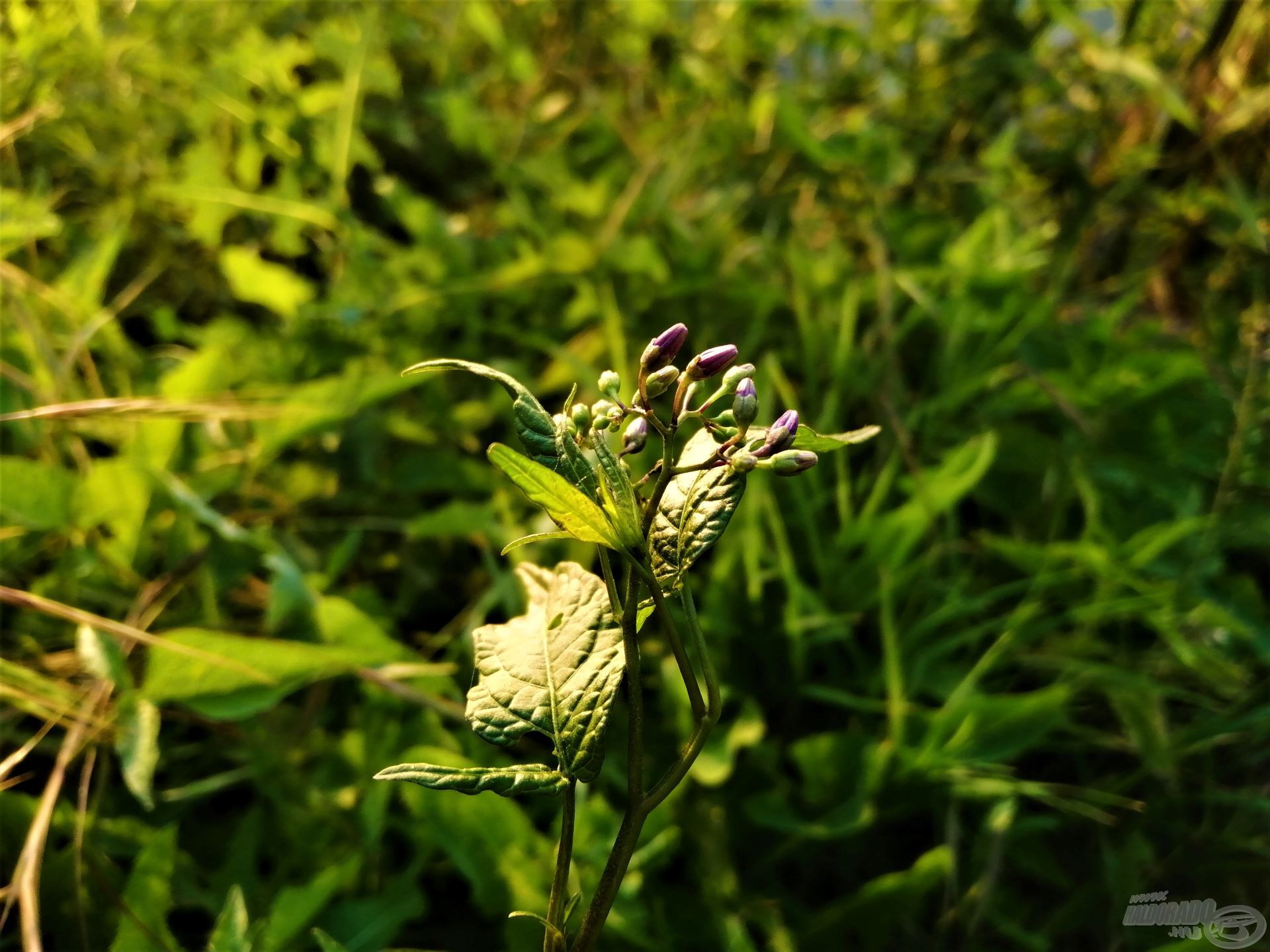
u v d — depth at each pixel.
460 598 0.47
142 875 0.32
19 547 0.41
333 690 0.42
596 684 0.21
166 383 0.44
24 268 0.52
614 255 0.52
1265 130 0.53
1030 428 0.49
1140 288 0.56
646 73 0.68
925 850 0.40
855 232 0.59
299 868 0.36
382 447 0.49
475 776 0.20
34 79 0.52
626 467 0.21
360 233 0.54
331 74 0.63
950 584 0.44
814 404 0.49
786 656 0.42
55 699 0.37
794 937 0.36
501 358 0.53
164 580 0.40
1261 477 0.45
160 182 0.56
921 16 0.65
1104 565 0.43
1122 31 0.57
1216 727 0.41
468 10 0.66
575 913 0.34
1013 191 0.62
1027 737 0.38
